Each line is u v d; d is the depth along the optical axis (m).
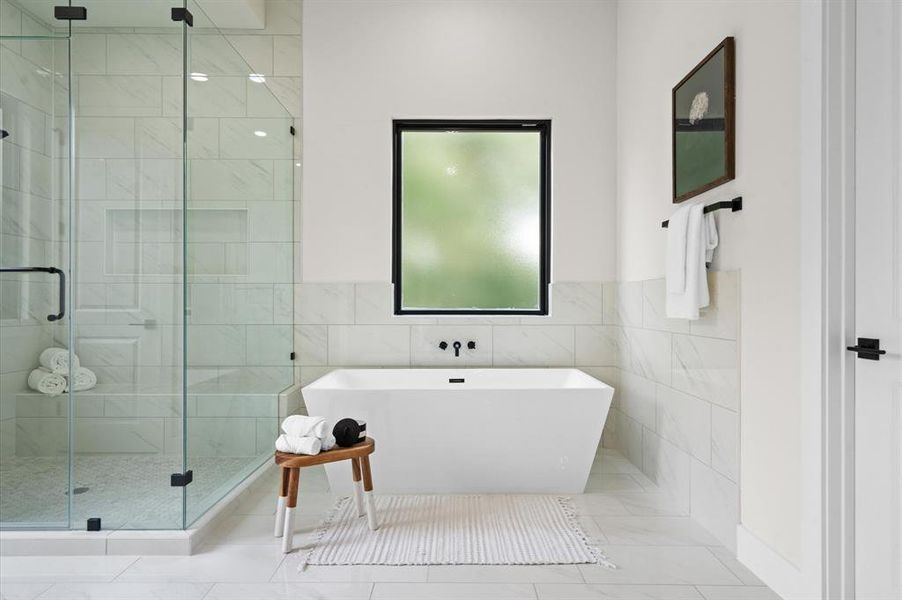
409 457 2.93
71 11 2.32
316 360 3.88
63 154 2.35
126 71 2.34
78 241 2.34
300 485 3.14
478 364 3.88
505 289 4.02
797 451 1.88
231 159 2.82
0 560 2.20
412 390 2.88
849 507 1.73
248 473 3.08
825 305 1.74
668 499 2.90
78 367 2.33
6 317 2.32
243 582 2.04
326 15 3.87
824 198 1.74
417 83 3.87
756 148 2.14
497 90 3.88
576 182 3.89
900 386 1.55
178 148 2.34
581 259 3.90
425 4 3.88
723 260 2.39
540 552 2.26
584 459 2.94
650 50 3.25
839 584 1.74
